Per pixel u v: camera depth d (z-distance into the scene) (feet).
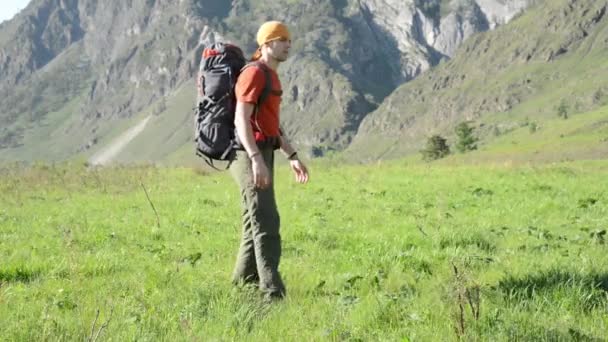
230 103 20.51
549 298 19.04
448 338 15.66
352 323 17.49
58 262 29.09
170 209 53.78
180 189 73.72
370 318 17.83
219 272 25.36
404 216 45.27
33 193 73.31
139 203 59.16
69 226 43.34
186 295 21.29
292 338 16.33
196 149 20.65
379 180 78.33
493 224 39.65
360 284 23.03
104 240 36.76
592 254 27.86
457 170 92.02
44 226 44.98
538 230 35.70
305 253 31.04
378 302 18.81
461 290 16.98
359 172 94.89
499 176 80.18
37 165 103.86
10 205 61.26
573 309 18.22
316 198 59.52
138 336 16.38
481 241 33.30
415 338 15.83
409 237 34.30
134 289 22.72
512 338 15.67
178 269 25.94
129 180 83.97
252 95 19.76
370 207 51.85
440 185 69.21
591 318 17.40
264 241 20.62
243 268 22.25
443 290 19.57
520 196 55.72
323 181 80.02
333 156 126.11
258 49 21.20
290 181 79.71
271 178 20.90
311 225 41.45
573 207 47.21
